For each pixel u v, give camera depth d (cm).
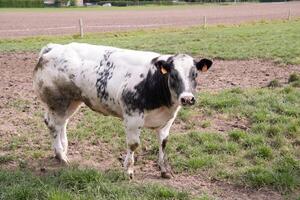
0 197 678
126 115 751
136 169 822
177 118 1084
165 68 686
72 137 984
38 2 8794
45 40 2881
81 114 1144
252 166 806
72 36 3041
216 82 1517
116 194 687
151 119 748
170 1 10100
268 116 1053
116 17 5269
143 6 8806
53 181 725
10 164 845
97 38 2933
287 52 2083
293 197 700
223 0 10688
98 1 10019
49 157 876
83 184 714
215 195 714
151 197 682
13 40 2895
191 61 695
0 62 2030
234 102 1178
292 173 771
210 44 2459
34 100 1316
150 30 3503
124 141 954
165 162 789
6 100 1316
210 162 822
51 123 845
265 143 918
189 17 5188
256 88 1379
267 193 719
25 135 996
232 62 1941
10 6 8488
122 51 788
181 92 674
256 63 1892
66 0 9494
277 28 3416
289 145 907
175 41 2630
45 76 820
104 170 805
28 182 724
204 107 1169
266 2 10406
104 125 1039
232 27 3703
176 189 723
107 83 764
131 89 735
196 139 945
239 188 739
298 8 7231
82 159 872
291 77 1471
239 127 1024
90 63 791
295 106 1134
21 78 1672
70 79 800
